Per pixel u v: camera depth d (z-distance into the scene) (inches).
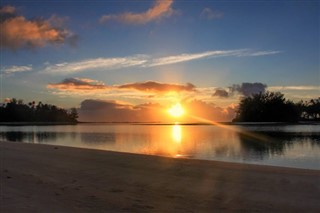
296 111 5201.8
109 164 597.9
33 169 570.6
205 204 328.2
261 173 465.7
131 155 719.7
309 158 917.2
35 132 3144.7
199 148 1243.8
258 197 345.1
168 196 361.4
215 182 420.5
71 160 666.2
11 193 391.5
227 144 1443.2
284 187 382.0
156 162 600.1
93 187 415.2
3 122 7618.1
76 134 2645.2
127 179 458.9
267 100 5128.0
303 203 321.1
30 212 311.6
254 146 1321.4
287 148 1234.6
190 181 431.5
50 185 434.0
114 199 354.3
